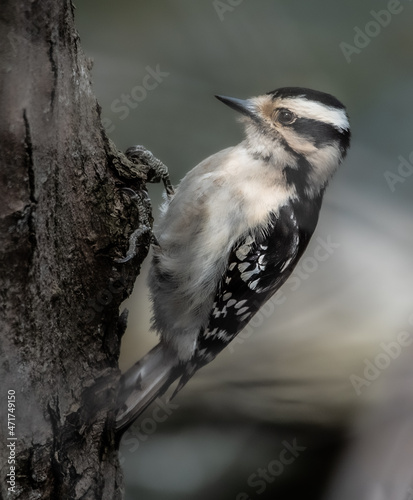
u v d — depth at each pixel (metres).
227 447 10.93
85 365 6.32
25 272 5.53
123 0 12.90
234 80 13.00
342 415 10.66
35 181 5.43
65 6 5.56
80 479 6.36
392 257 12.91
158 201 12.23
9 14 5.14
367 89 13.45
